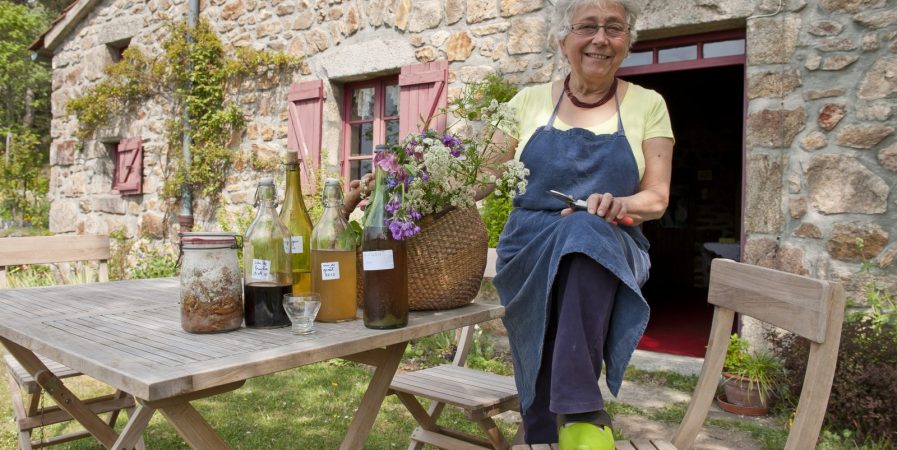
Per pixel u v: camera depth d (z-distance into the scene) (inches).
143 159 289.6
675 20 161.6
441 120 198.4
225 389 50.1
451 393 84.7
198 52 257.6
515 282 68.2
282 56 237.0
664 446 62.1
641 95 74.4
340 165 234.2
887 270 139.3
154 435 118.0
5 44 683.4
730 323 65.7
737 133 362.3
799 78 148.6
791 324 53.6
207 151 256.7
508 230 72.9
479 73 193.8
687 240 367.6
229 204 257.3
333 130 230.7
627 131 72.1
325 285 58.4
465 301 68.3
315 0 232.2
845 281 143.1
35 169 472.1
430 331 58.7
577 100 75.0
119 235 293.4
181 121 269.0
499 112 67.0
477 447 85.4
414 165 57.6
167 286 88.2
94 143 317.1
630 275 57.1
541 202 70.5
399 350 62.8
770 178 151.6
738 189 361.7
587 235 57.0
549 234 64.3
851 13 143.3
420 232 63.0
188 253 53.1
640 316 57.6
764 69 151.8
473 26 195.6
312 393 145.6
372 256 55.5
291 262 58.2
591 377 55.1
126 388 40.1
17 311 65.9
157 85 281.0
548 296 58.4
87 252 117.1
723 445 120.2
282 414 131.6
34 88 758.5
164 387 38.9
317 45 231.8
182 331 54.6
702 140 369.7
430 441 90.4
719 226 364.2
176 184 266.2
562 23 74.5
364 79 228.1
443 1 201.5
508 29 189.2
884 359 123.2
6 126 711.7
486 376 94.7
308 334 52.9
